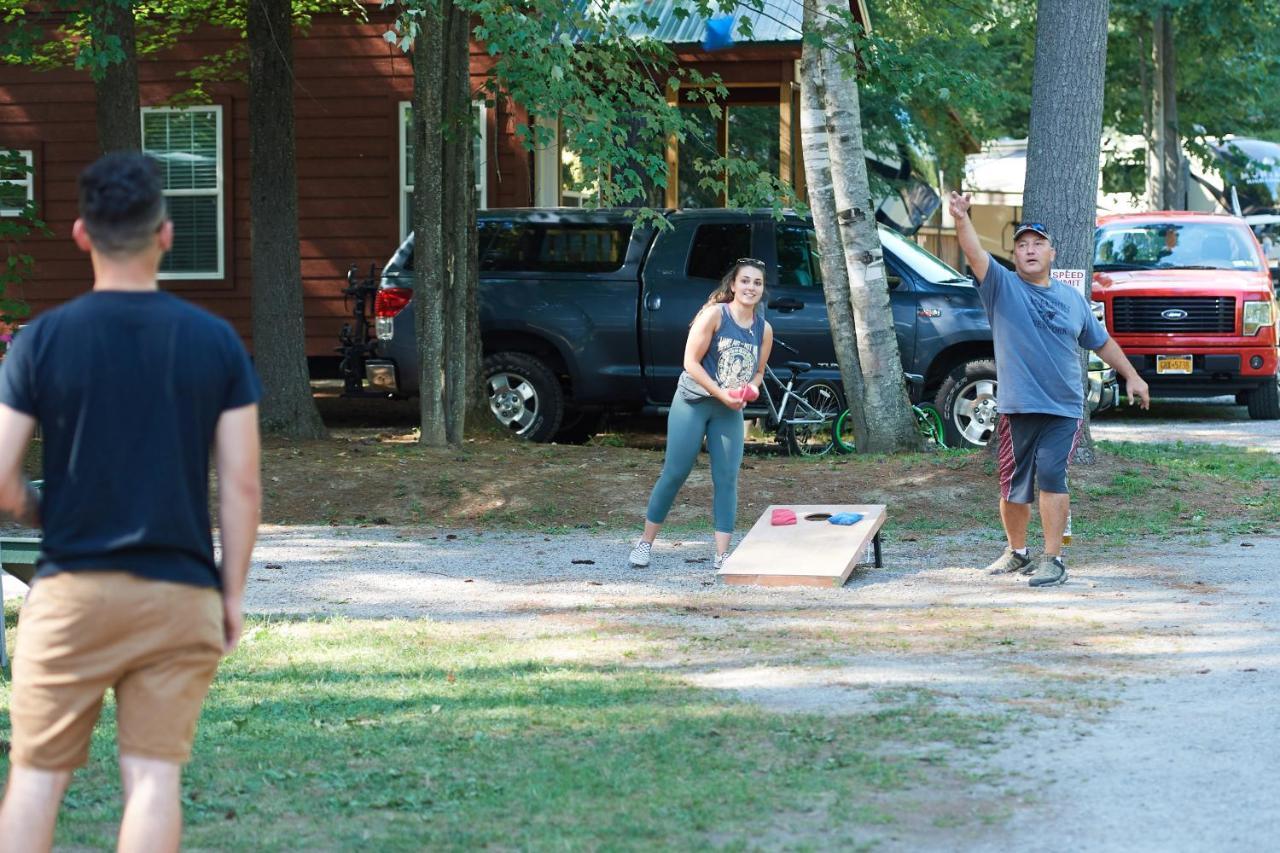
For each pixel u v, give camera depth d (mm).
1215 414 22297
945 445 16797
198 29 23422
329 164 23438
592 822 5164
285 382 16328
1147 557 10586
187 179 23953
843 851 4875
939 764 5812
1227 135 36562
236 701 6926
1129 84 36438
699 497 13023
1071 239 13008
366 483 13328
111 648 3906
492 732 6320
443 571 10422
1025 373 9523
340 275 23531
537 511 12680
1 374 3926
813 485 13016
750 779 5637
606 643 8125
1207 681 7117
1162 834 5035
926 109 30375
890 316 14922
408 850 4934
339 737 6273
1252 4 31188
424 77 14891
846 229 14727
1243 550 10828
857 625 8523
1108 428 19969
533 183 22969
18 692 3982
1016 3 33500
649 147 14102
